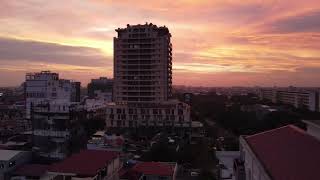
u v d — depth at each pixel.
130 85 155.50
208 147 105.38
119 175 62.50
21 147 99.25
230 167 77.62
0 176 69.69
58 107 124.25
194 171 78.88
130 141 118.88
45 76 166.62
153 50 153.25
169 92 166.12
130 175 62.03
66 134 107.88
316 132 38.53
